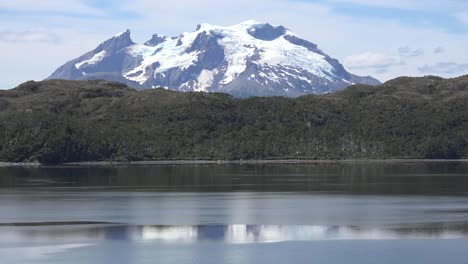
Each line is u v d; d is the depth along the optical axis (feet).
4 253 232.53
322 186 487.20
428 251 233.35
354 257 225.15
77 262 220.02
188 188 473.67
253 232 272.31
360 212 332.80
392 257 224.94
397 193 431.02
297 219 308.81
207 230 277.85
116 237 261.85
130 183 522.06
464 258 223.51
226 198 403.13
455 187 473.26
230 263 218.18
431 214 323.98
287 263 217.56
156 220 306.35
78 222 300.81
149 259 223.92
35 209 347.36
